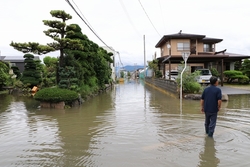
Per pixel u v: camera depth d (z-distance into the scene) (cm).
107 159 423
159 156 434
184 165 392
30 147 496
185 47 2639
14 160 425
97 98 1430
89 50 1575
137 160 416
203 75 2016
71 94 1031
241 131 602
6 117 830
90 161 415
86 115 855
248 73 2298
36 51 1055
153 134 584
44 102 1050
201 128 638
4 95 1695
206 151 457
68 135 587
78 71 1255
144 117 803
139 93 1781
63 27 1113
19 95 1691
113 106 1077
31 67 1928
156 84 2475
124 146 494
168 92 1716
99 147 491
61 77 1156
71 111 943
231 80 2352
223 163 400
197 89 1391
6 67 2091
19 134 600
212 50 2916
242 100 1206
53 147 495
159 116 818
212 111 546
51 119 788
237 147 479
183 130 618
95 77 1731
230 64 2698
